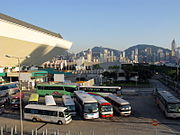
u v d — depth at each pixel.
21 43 47.56
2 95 39.78
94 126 21.91
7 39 41.72
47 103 26.77
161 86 59.19
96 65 133.88
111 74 68.19
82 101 24.88
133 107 31.47
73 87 38.59
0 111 27.12
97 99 27.73
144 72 62.84
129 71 65.12
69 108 25.62
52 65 128.38
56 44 65.50
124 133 19.47
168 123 22.86
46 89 39.94
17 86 49.41
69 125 22.28
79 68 134.62
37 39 51.88
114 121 23.95
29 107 23.97
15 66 64.44
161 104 28.27
